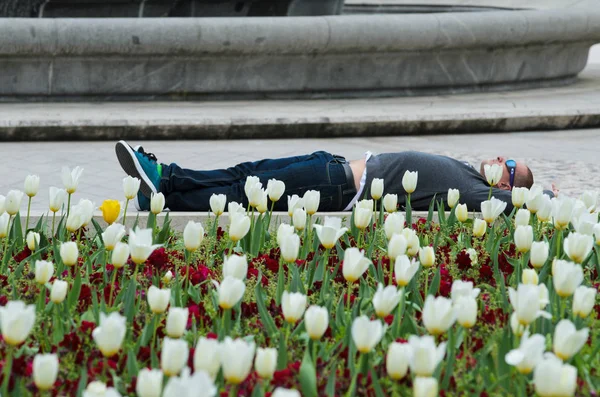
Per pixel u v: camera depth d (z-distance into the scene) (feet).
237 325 19.51
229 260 17.81
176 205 31.99
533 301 15.39
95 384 13.60
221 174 32.45
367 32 70.64
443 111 66.23
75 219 22.88
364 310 20.93
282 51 69.97
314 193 24.86
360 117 62.95
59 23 66.80
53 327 19.08
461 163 32.32
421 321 20.56
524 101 73.00
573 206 23.21
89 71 68.85
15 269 23.21
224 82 70.90
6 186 45.57
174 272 24.57
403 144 60.49
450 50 75.00
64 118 60.03
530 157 55.93
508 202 31.07
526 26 75.97
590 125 68.03
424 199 31.83
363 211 22.61
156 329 18.44
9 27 65.87
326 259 21.86
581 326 18.97
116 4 77.05
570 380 13.30
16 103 68.23
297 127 61.93
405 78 74.84
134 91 69.92
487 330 19.65
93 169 50.34
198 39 67.77
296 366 17.17
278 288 21.44
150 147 57.82
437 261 26.11
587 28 80.23
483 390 16.43
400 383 16.92
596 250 24.61
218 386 16.16
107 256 24.04
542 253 20.02
